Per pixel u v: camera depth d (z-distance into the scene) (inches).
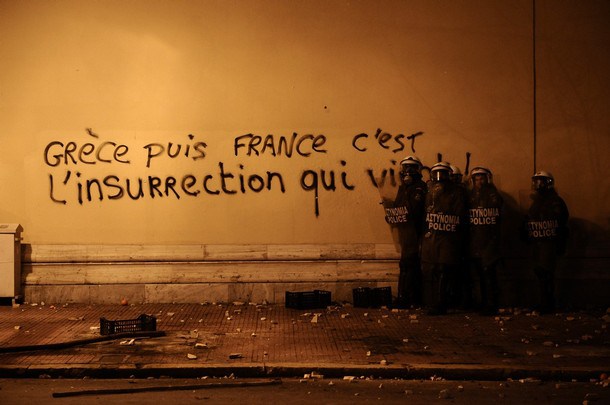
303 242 500.1
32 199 497.0
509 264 499.2
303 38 498.9
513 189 502.3
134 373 339.3
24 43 496.1
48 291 494.6
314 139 500.4
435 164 490.9
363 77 500.7
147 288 495.5
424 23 501.0
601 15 502.6
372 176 501.4
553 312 473.7
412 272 481.4
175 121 498.9
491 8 502.0
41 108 497.0
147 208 498.6
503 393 317.1
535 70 502.9
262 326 426.6
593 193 502.3
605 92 502.3
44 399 301.4
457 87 501.7
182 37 498.0
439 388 326.0
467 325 431.5
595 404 298.2
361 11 500.4
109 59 498.0
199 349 372.8
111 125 498.6
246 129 499.5
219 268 497.4
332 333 409.7
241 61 499.2
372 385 330.0
